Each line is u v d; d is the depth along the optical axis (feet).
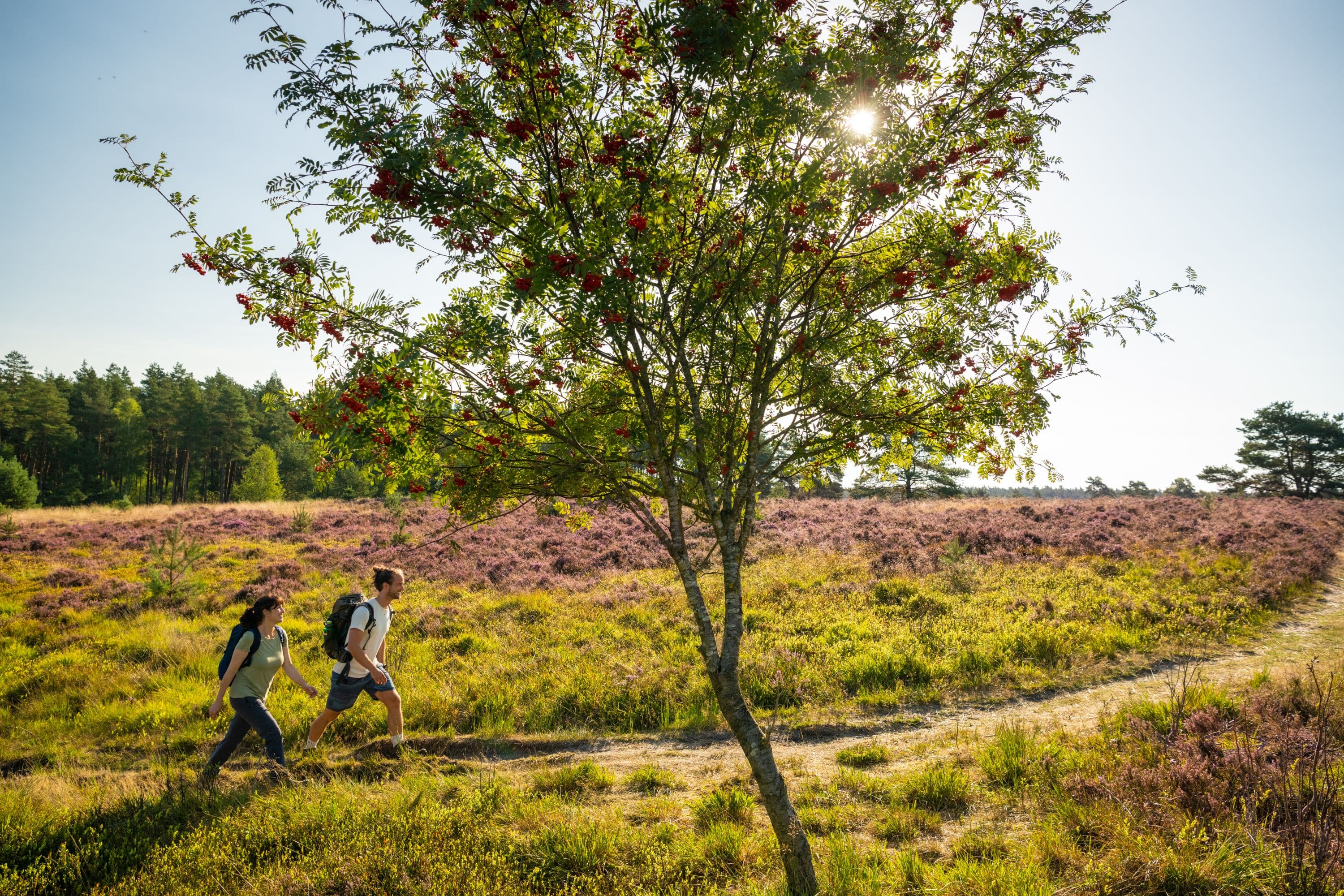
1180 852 13.88
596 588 50.60
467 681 31.37
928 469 110.83
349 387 12.28
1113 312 14.49
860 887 13.88
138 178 11.39
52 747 26.22
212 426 222.69
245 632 21.57
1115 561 54.13
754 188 12.62
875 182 12.37
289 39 11.03
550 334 14.20
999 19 13.15
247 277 12.17
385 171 11.25
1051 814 17.24
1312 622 39.14
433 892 13.91
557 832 16.63
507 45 12.27
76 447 228.02
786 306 15.37
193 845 15.96
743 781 21.40
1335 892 12.10
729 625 14.43
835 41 13.43
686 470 15.05
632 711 28.19
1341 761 16.90
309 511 87.76
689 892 13.96
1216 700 23.27
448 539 15.92
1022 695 29.04
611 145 12.14
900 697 29.25
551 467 14.42
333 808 17.90
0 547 66.54
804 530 71.61
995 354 15.16
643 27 12.07
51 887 14.40
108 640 38.73
